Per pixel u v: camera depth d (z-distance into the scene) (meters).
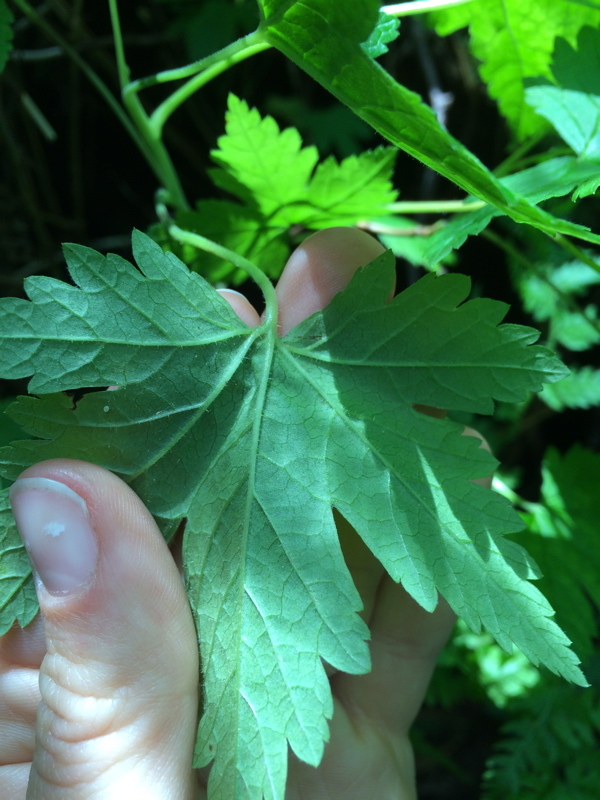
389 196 0.11
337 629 0.08
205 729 0.08
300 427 0.09
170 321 0.08
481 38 0.11
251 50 0.09
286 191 0.11
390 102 0.07
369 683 0.13
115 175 0.21
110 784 0.08
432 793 0.20
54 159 0.20
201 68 0.09
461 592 0.08
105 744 0.08
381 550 0.08
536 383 0.08
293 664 0.08
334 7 0.07
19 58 0.15
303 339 0.09
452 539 0.08
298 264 0.11
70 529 0.08
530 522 0.14
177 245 0.12
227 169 0.11
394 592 0.12
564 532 0.14
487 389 0.08
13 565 0.08
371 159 0.11
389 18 0.08
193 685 0.08
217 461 0.09
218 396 0.09
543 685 0.17
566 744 0.17
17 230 0.19
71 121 0.18
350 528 0.12
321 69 0.08
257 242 0.13
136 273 0.08
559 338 0.18
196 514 0.08
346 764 0.12
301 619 0.08
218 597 0.08
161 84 0.19
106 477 0.08
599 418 0.24
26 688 0.10
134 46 0.19
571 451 0.14
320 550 0.08
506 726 0.17
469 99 0.20
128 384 0.08
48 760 0.08
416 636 0.12
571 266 0.18
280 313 0.11
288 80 0.20
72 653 0.08
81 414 0.08
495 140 0.21
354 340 0.09
